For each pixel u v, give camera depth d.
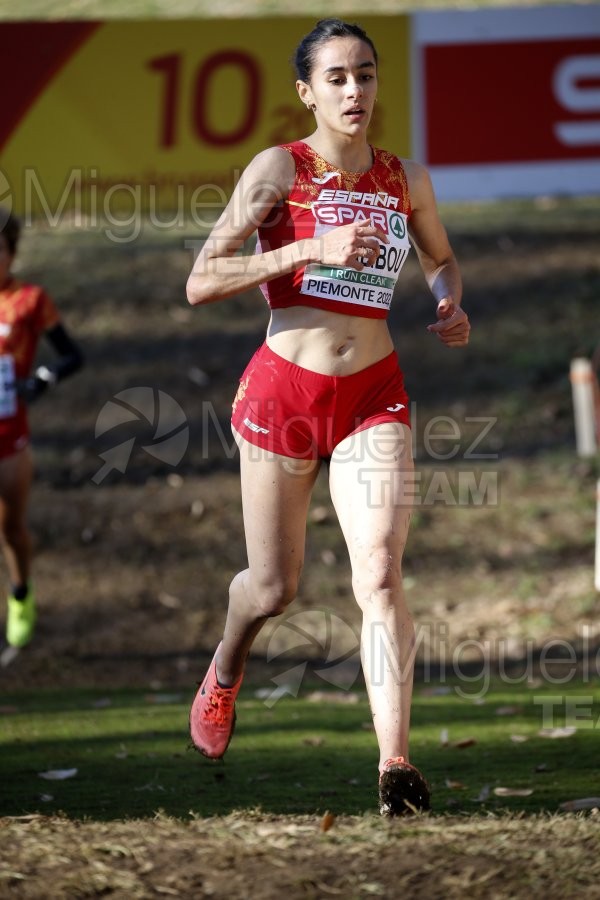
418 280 44.19
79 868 9.23
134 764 15.23
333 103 11.40
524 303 42.16
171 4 53.44
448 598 29.19
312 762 15.25
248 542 12.02
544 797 12.96
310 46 11.58
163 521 33.53
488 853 9.35
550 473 34.53
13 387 23.20
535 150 38.34
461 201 38.41
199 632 28.00
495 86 37.94
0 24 35.62
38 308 23.58
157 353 40.50
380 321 11.95
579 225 46.50
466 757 15.29
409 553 31.59
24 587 24.44
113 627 28.12
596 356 35.31
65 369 23.69
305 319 11.68
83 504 34.28
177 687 23.17
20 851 9.62
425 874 8.98
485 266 44.12
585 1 51.69
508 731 16.91
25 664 25.27
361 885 8.82
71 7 53.25
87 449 36.59
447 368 39.50
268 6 53.41
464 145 38.12
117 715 19.02
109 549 32.28
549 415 37.25
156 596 29.94
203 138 36.28
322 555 31.66
